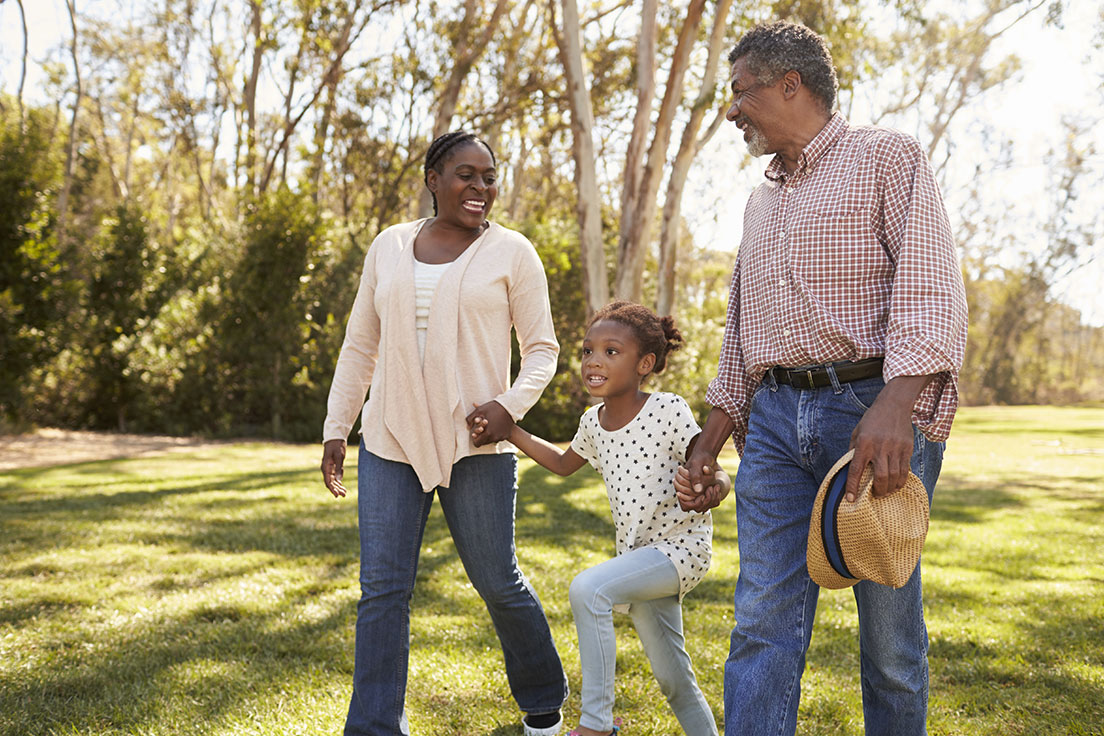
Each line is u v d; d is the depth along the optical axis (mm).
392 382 2629
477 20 18719
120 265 17594
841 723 2879
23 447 14016
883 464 1854
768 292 2201
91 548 5719
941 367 1905
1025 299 47844
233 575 5004
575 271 18031
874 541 1869
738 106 2238
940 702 3139
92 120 36531
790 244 2148
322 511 7441
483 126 19891
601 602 2305
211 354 16969
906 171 2057
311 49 21016
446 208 2730
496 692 3131
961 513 8320
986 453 15844
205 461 12312
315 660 3490
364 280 2852
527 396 2631
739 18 15609
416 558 2656
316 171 22156
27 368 15383
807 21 15391
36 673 3291
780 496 2162
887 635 2086
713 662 3496
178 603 4344
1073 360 59500
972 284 47000
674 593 2426
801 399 2137
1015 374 48438
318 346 16656
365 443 2682
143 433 17406
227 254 17094
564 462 2734
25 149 14914
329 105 22406
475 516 2641
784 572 2139
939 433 1984
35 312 15062
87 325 17125
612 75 18781
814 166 2158
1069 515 8211
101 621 4043
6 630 3854
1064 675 3438
